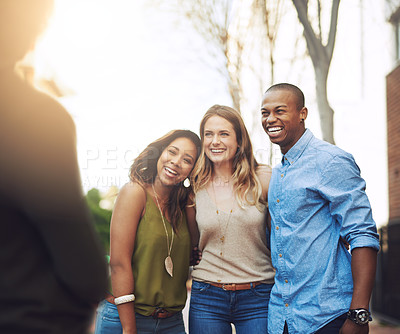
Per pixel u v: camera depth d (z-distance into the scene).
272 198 2.40
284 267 2.28
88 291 1.05
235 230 2.58
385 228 8.40
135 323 2.35
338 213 2.16
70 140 1.07
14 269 1.00
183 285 2.59
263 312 2.55
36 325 1.00
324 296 2.14
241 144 2.68
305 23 4.95
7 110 1.02
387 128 9.70
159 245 2.43
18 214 1.01
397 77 9.02
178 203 2.58
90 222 1.09
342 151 2.25
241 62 6.27
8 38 1.04
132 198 2.42
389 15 6.37
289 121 2.37
